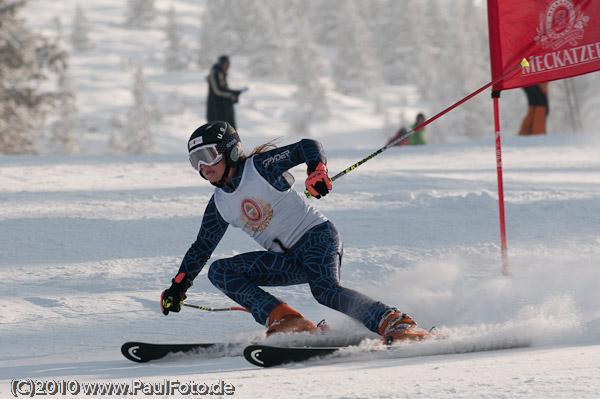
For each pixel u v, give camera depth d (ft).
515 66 50.14
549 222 65.16
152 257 53.52
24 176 105.91
